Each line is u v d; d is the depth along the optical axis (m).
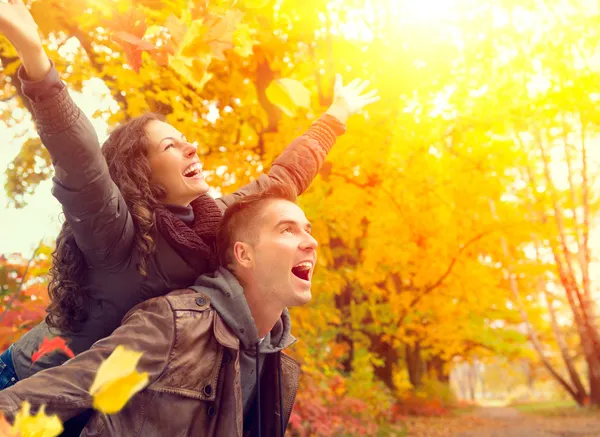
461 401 35.66
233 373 1.55
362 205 11.10
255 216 1.65
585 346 20.00
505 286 22.48
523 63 13.27
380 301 14.30
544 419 17.47
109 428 1.44
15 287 2.96
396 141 11.80
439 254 14.01
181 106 4.84
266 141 7.98
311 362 7.60
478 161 13.73
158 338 1.45
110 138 1.75
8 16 1.22
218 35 1.77
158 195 1.72
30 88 1.30
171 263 1.62
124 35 1.70
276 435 1.78
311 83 9.04
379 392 11.69
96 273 1.60
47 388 1.30
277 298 1.65
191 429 1.50
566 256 19.31
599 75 13.39
